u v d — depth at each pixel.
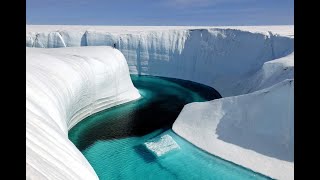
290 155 19.11
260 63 41.97
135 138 23.52
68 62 25.78
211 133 23.05
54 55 27.06
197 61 51.56
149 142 22.50
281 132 20.36
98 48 34.94
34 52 26.50
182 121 26.16
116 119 28.03
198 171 18.61
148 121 27.78
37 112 13.75
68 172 10.59
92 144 22.16
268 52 41.91
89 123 26.59
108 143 22.47
